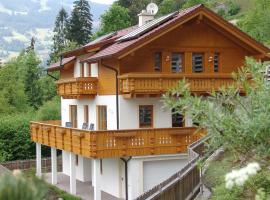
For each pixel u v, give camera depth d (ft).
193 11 82.58
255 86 28.14
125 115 82.74
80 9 292.61
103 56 82.17
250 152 27.53
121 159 80.28
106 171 90.68
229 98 28.37
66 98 102.47
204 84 80.84
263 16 179.93
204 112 27.35
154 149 78.84
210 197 40.65
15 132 129.49
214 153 49.83
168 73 81.10
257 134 26.07
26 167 119.03
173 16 88.58
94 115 93.76
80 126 102.32
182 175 46.26
